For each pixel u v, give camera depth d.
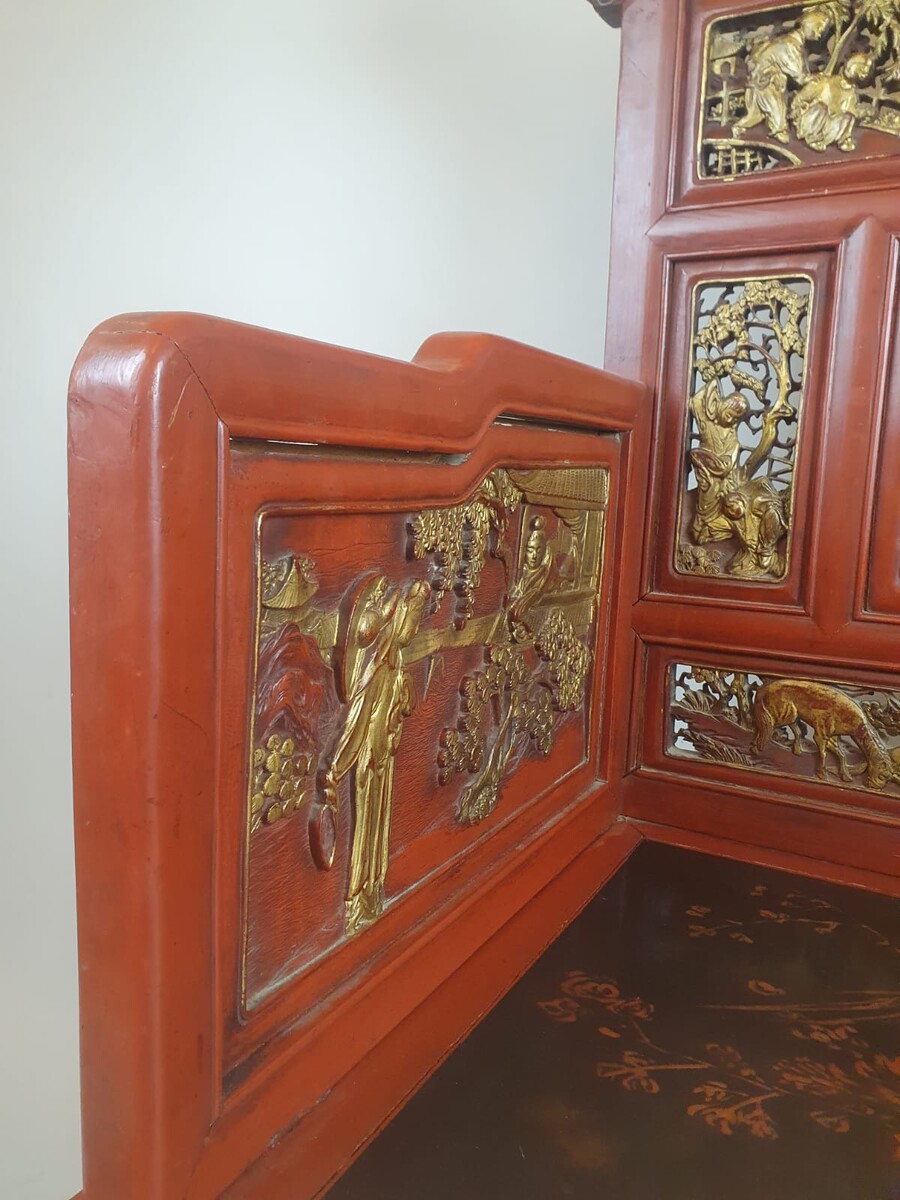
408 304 1.84
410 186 1.80
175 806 0.49
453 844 0.85
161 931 0.49
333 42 1.83
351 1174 0.60
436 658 0.79
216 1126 0.56
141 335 0.46
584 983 0.84
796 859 1.12
